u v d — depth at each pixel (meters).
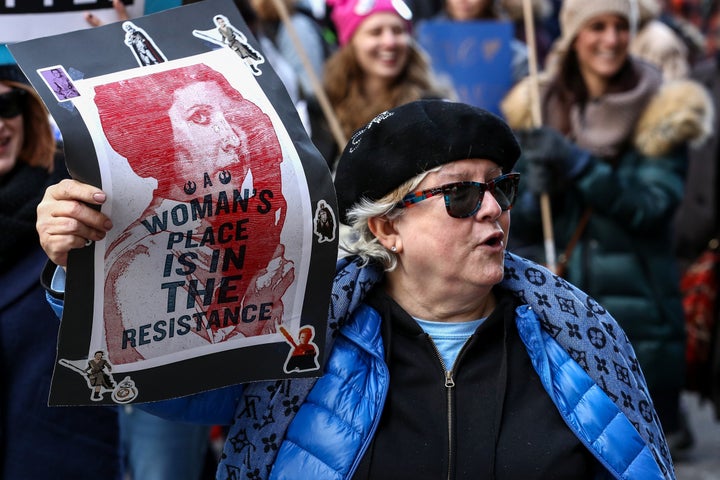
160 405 2.45
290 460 2.39
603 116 4.66
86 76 2.18
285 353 2.33
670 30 7.07
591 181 4.51
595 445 2.36
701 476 5.49
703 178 5.77
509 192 2.45
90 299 2.19
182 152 2.19
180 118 2.20
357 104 4.76
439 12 8.10
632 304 4.65
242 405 2.46
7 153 3.20
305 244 2.28
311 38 6.24
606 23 4.71
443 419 2.41
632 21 4.75
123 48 2.22
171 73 2.23
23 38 2.91
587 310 2.48
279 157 2.25
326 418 2.39
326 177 2.28
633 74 4.78
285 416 2.40
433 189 2.39
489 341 2.48
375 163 2.43
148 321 2.23
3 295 3.18
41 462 3.19
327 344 2.44
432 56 5.52
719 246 5.53
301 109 4.86
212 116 2.22
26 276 3.20
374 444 2.40
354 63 4.80
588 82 4.82
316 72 6.16
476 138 2.38
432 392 2.44
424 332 2.46
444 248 2.41
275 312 2.30
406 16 4.79
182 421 2.51
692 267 5.58
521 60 5.94
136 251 2.19
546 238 4.55
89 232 2.14
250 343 2.30
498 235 2.41
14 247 3.20
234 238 2.23
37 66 2.16
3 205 3.17
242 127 2.23
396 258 2.51
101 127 2.15
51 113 2.13
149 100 2.19
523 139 4.62
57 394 2.21
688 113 4.53
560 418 2.40
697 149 5.79
